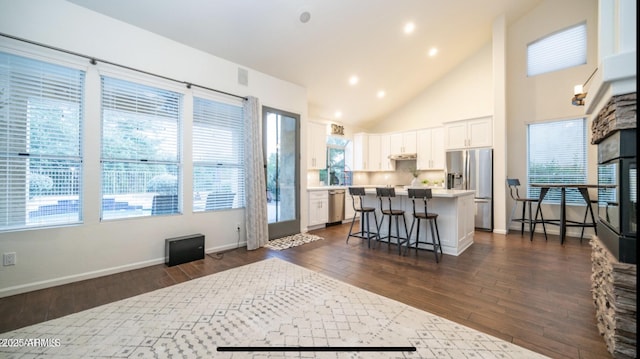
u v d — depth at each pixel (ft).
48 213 8.53
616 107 5.17
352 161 24.00
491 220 16.89
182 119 11.48
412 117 22.58
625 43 5.06
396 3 12.83
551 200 16.22
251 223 13.05
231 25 11.29
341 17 12.64
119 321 6.48
